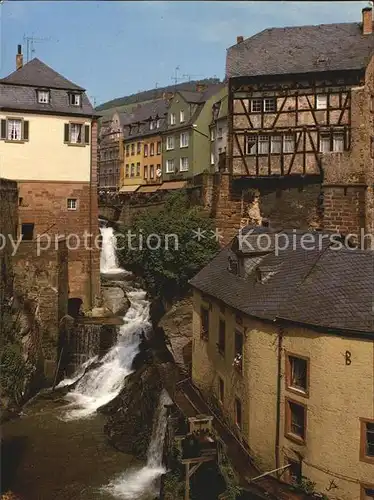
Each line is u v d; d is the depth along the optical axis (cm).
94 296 4181
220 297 2314
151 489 2362
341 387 1728
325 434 1761
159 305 3681
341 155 3494
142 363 3284
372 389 1681
